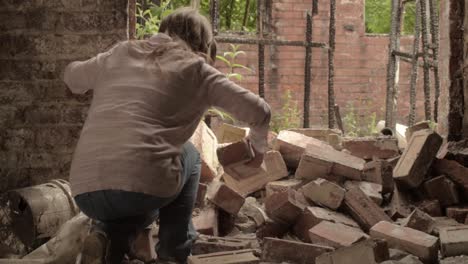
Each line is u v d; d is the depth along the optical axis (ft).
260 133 8.78
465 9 14.85
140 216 9.39
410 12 32.65
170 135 8.64
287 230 12.29
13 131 12.66
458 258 10.40
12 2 12.38
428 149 13.38
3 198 11.24
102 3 12.50
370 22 33.99
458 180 13.35
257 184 14.11
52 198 11.17
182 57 8.68
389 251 10.37
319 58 27.53
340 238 10.77
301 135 15.17
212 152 14.60
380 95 28.32
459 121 15.10
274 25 26.96
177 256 9.87
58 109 12.70
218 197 12.18
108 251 8.89
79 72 9.37
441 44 15.53
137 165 8.29
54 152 12.79
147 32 18.61
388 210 13.05
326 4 27.25
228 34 25.41
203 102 8.77
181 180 9.16
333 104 18.12
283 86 27.32
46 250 10.32
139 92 8.56
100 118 8.59
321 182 12.62
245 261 9.92
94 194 8.41
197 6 18.56
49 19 12.46
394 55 19.97
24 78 12.58
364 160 14.85
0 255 11.11
